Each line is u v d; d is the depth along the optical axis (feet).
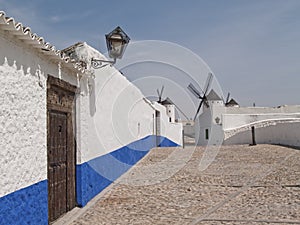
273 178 38.19
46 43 18.53
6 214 15.23
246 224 21.18
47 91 20.94
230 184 35.40
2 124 15.23
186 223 21.84
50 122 21.90
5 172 15.33
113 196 30.76
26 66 17.80
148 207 26.40
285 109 141.38
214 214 23.86
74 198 26.50
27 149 17.72
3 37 15.43
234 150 77.71
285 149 73.41
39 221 18.95
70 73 25.09
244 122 116.57
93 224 22.09
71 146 26.13
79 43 28.09
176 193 31.63
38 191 18.98
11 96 16.12
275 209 24.53
